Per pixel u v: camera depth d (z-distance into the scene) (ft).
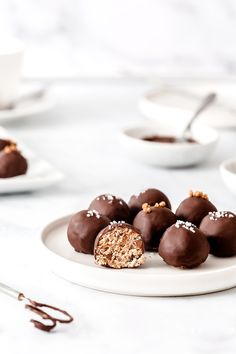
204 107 3.75
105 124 4.09
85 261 2.36
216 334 2.10
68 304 2.23
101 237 2.31
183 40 5.17
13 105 4.02
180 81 5.20
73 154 3.59
